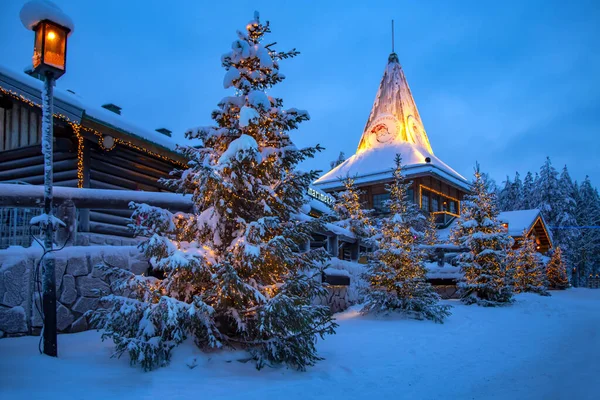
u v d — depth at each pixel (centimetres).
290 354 640
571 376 655
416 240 1440
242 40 751
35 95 1016
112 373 561
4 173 1235
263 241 691
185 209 914
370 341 930
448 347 901
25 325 715
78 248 796
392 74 4306
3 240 918
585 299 2577
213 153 735
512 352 861
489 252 1811
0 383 487
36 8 601
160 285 662
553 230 5562
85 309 784
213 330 641
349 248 1873
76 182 1153
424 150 3981
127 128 1142
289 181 729
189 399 486
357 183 3562
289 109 748
